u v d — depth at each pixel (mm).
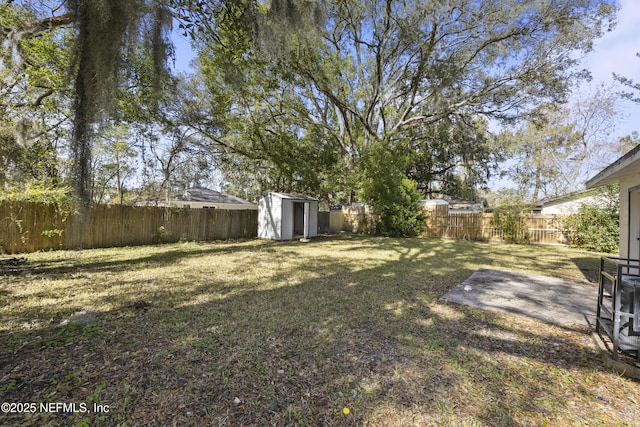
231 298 4066
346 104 13789
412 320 3344
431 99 13836
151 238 9648
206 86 9820
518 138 20453
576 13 9992
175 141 9836
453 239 12922
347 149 16516
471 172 21641
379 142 13352
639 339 2471
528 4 10102
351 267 6426
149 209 9594
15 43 4738
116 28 3346
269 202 12156
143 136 9062
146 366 2244
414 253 8688
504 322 3324
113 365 2240
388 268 6363
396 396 1964
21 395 1843
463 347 2695
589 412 1846
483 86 12469
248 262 6840
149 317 3281
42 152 7527
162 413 1734
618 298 2438
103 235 8484
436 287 4820
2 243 6684
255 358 2418
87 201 4133
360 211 16406
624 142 17406
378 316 3455
